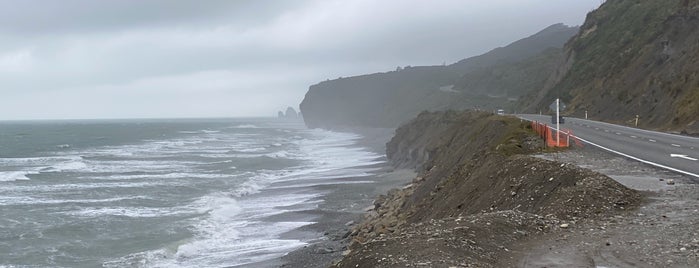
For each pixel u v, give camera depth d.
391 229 17.23
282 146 82.50
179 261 18.23
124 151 70.12
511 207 11.74
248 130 158.00
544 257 7.56
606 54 58.16
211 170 46.69
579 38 71.38
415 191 23.72
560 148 20.52
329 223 23.55
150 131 141.88
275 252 18.62
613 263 7.21
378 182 36.47
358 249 8.25
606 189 11.00
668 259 7.26
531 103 79.50
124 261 18.59
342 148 76.56
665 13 51.69
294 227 22.94
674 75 37.53
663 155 18.33
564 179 11.72
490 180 14.30
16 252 19.89
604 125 35.84
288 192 33.28
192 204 29.08
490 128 27.67
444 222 9.34
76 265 18.36
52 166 49.72
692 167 15.31
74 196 32.22
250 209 27.58
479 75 153.25
